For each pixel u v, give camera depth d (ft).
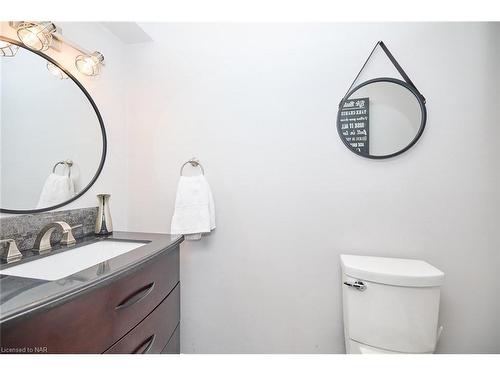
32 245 3.35
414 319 3.50
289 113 4.60
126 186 5.30
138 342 2.90
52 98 3.69
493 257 3.92
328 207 4.49
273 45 4.66
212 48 4.90
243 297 4.83
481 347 3.98
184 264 5.08
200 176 4.69
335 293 4.46
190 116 5.02
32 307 1.79
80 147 4.15
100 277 2.32
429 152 4.11
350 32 4.36
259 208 4.75
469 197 3.99
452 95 4.02
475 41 3.95
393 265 3.85
